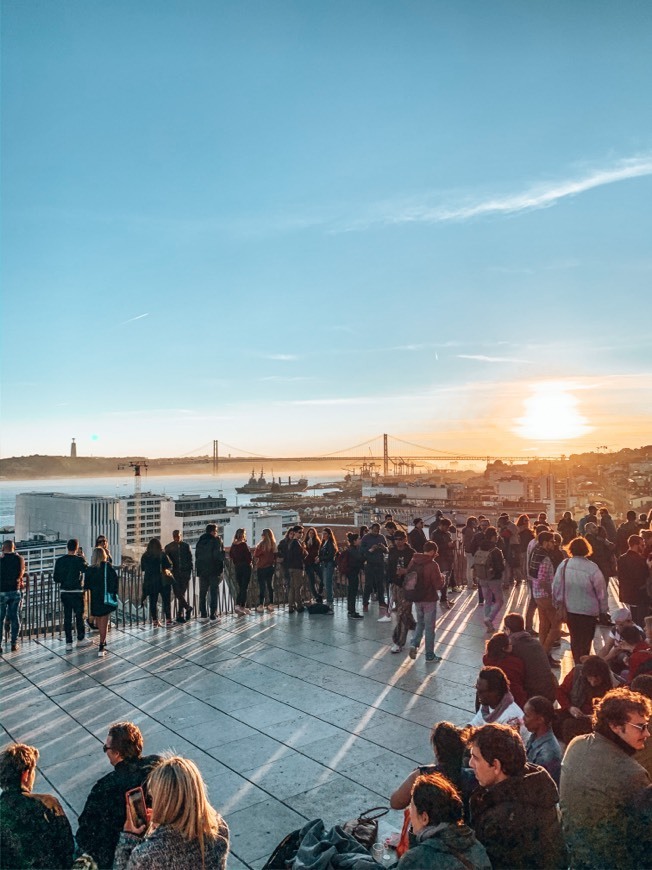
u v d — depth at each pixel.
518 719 5.26
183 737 7.09
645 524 15.98
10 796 3.67
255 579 14.76
